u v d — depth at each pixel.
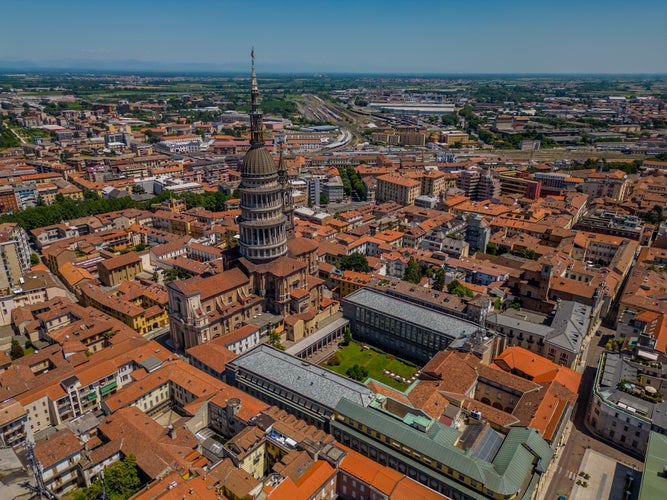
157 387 150.62
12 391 140.12
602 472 129.25
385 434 121.75
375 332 195.25
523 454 115.69
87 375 150.62
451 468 111.56
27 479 107.94
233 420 134.62
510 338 180.25
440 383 146.62
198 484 106.94
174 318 181.62
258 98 190.12
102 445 125.50
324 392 139.38
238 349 178.75
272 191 194.50
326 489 112.56
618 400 139.62
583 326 176.50
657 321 177.88
